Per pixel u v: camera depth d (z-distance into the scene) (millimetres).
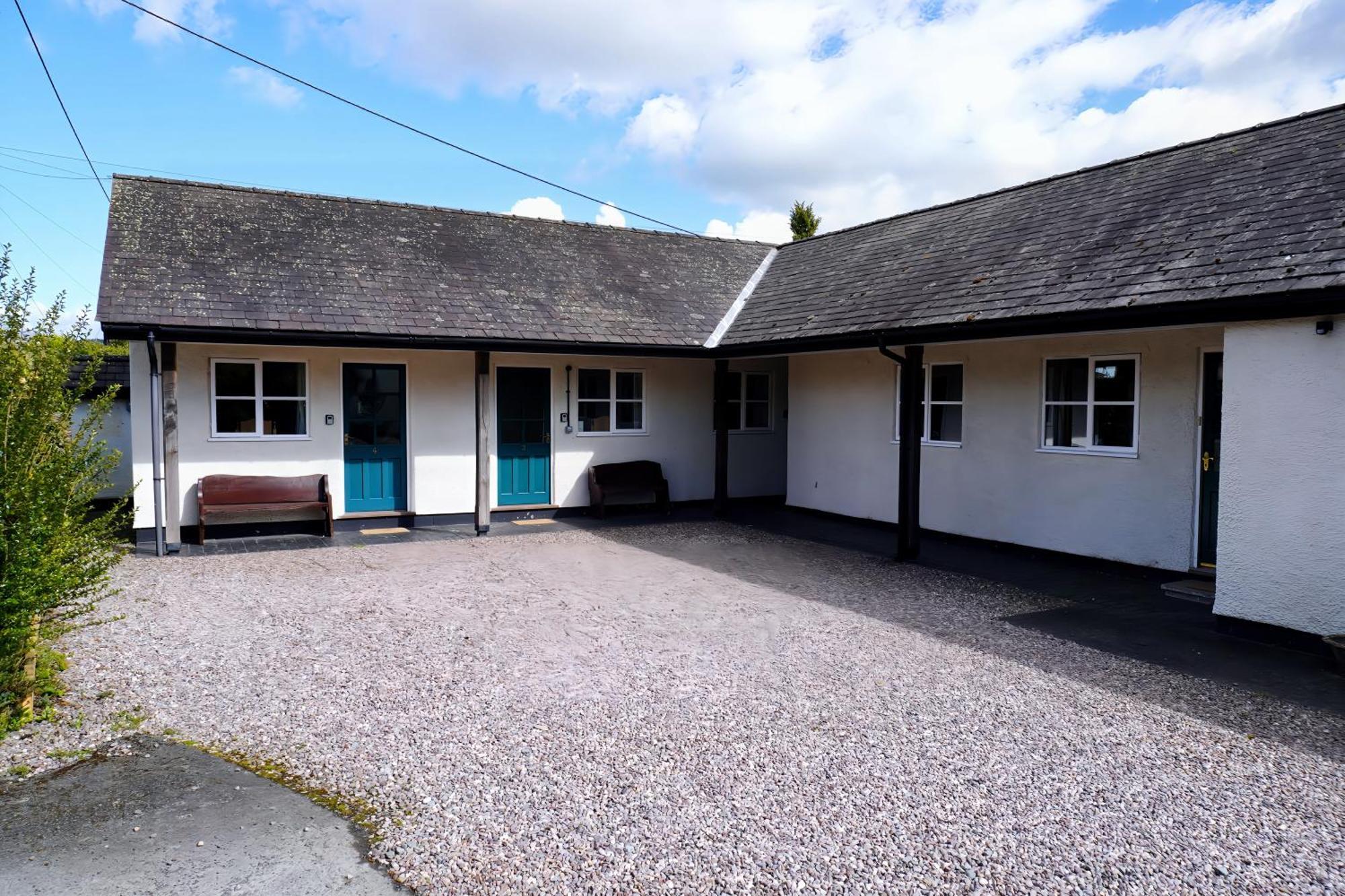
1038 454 9812
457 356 12133
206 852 3369
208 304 9742
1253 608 6336
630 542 11039
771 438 15125
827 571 9172
